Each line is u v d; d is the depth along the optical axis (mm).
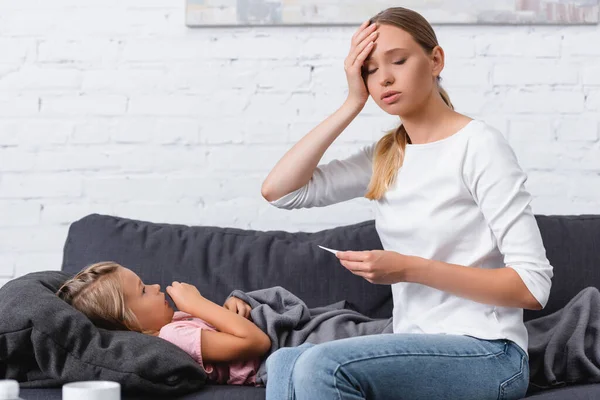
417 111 1625
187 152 2566
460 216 1574
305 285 2137
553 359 1788
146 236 2209
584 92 2525
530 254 1496
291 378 1411
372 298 2129
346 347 1381
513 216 1508
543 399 1527
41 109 2568
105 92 2572
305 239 2270
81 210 2564
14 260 2559
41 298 1633
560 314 1946
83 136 2568
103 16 2570
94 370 1580
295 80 2559
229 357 1777
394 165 1654
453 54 2531
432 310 1575
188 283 2127
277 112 2561
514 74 2527
